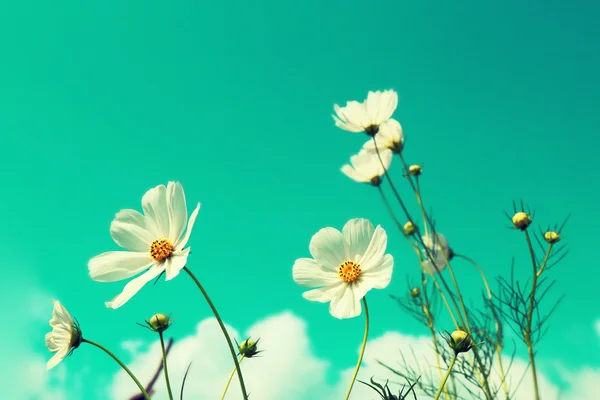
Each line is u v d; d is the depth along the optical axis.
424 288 0.85
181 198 0.60
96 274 0.59
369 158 0.87
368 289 0.58
